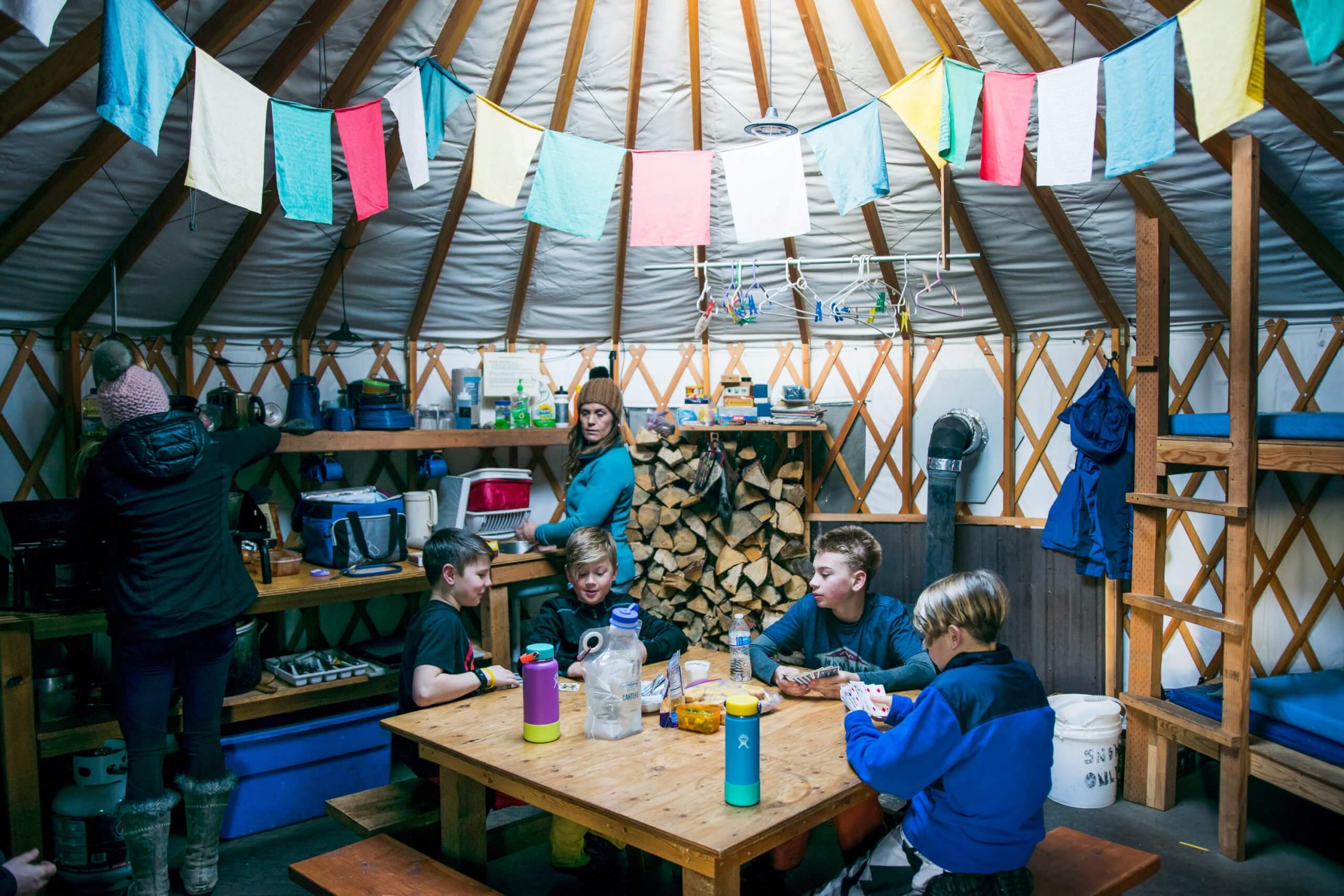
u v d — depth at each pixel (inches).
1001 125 100.7
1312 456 110.3
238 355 165.2
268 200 137.3
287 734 132.0
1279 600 155.2
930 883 75.1
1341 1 67.7
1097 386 158.7
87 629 116.0
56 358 144.5
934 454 171.8
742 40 131.3
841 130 108.7
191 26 105.2
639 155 112.8
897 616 107.0
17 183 116.0
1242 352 116.1
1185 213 135.9
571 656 114.3
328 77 123.7
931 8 118.6
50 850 120.3
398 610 179.6
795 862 96.8
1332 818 132.2
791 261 146.8
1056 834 91.2
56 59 98.7
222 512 111.0
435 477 174.9
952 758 71.2
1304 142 117.3
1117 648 162.6
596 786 73.8
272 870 118.3
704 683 101.2
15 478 140.8
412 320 179.5
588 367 197.5
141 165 122.4
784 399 182.1
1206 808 136.1
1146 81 90.6
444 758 85.3
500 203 104.7
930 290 172.7
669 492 185.9
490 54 130.1
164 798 103.7
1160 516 134.6
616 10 127.9
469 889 81.1
